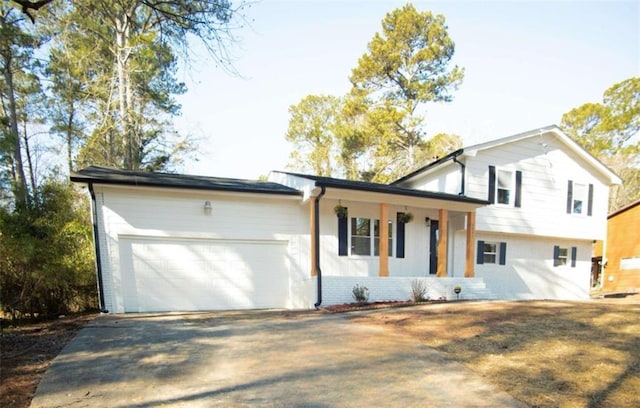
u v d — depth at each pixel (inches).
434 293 457.1
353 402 151.8
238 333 267.4
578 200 665.6
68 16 451.5
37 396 156.3
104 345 234.2
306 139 1448.1
